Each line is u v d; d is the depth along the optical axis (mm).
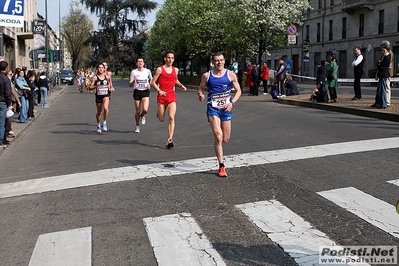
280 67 21266
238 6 28703
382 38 42938
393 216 5137
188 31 37812
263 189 6328
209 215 5406
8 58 38062
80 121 15930
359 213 5258
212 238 4715
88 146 10461
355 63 16812
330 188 6230
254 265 4070
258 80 25078
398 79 25031
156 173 7391
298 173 7031
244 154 8516
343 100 17297
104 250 4535
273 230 4867
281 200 5840
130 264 4203
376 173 6844
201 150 9188
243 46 32031
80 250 4555
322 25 52031
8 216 5762
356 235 4660
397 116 12414
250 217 5277
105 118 12695
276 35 29312
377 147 8625
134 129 12945
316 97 17297
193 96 26094
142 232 4977
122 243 4695
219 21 34969
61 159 9109
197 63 49656
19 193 6773
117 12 73562
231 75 7059
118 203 6008
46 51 37031
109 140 11172
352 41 47156
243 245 4508
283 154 8352
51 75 41781
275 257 4219
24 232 5168
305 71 56000
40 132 13703
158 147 9812
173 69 9703
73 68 87188
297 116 14234
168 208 5723
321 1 52219
